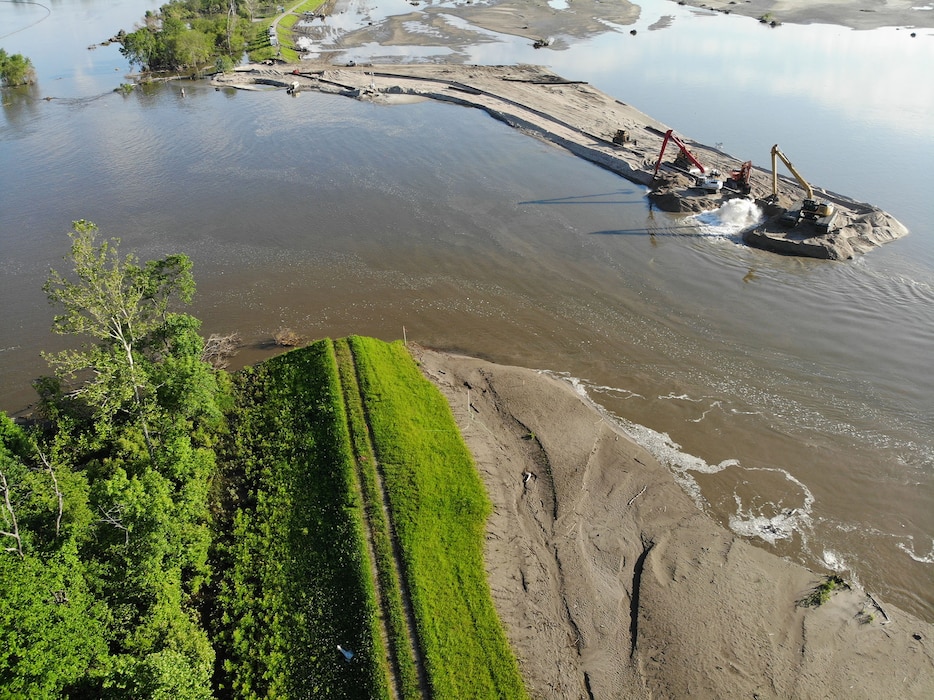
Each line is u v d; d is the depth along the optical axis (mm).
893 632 38938
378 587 40469
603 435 53344
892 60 146875
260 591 40938
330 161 107500
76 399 53594
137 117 130125
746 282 74750
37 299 73812
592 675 36688
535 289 74438
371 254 81562
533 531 45281
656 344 65500
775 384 59938
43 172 105062
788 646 37906
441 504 45625
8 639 31875
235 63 164250
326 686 35719
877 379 60156
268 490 47656
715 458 52125
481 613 39031
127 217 90688
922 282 73312
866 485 49719
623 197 94562
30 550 35438
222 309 72125
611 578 42156
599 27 184250
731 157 102312
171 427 49375
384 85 142375
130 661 33344
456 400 56531
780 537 45625
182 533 41594
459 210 91312
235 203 94188
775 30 174875
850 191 91812
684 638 38219
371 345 61875
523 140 114688
